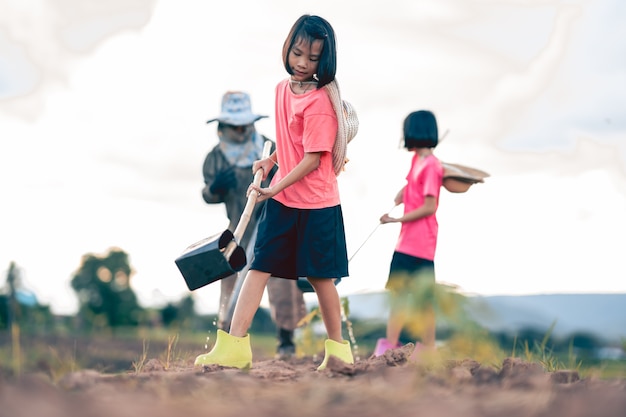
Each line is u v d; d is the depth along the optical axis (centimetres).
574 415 283
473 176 655
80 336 1514
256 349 1041
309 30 459
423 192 636
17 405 275
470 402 301
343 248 484
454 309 310
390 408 289
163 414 271
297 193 474
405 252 632
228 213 820
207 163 819
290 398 305
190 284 457
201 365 463
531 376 354
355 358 607
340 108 468
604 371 412
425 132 645
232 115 810
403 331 578
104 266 3366
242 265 471
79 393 316
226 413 276
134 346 1119
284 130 483
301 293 785
